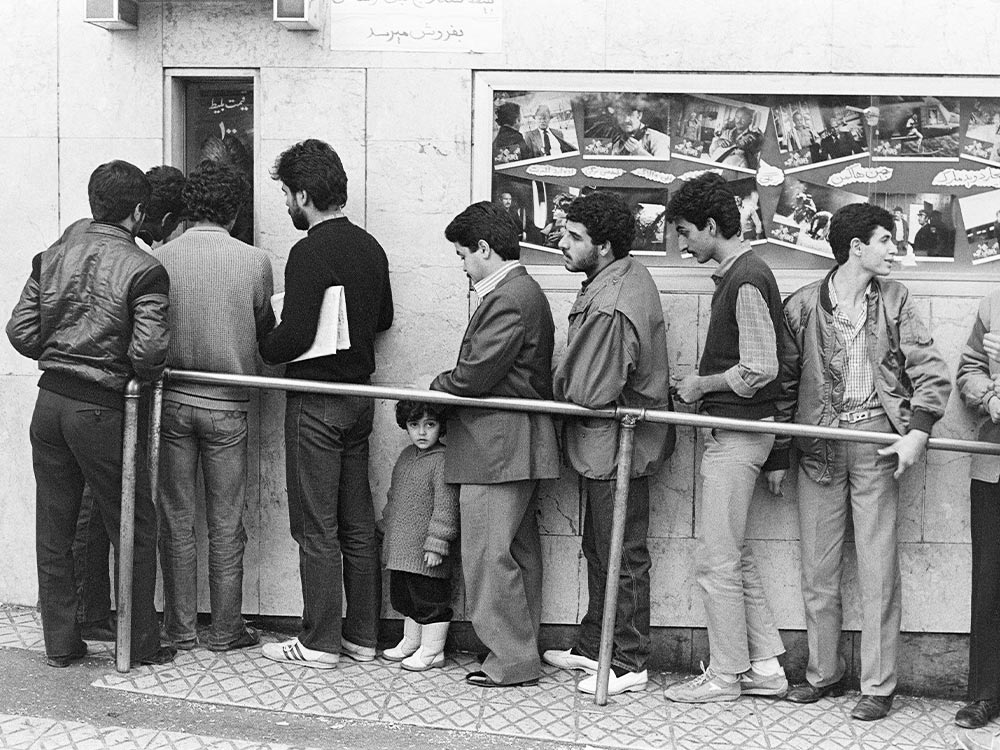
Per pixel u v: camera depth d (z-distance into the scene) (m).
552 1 4.66
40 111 4.82
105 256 4.18
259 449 4.84
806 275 4.68
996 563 4.23
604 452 4.37
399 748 3.91
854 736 4.15
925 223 4.68
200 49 4.76
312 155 4.43
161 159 4.80
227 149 4.92
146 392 4.49
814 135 4.68
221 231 4.56
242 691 4.30
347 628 4.71
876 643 4.34
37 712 4.05
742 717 4.28
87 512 4.65
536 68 4.68
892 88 4.61
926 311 4.67
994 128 4.65
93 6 4.60
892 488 4.34
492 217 4.32
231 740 3.89
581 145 4.72
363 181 4.75
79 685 4.28
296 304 4.36
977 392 4.23
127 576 4.34
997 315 4.29
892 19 4.59
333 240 4.42
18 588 4.98
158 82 4.77
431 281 4.75
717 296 4.29
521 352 4.32
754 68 4.63
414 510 4.54
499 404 4.27
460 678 4.54
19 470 4.91
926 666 4.69
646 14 4.64
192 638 4.68
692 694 4.40
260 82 4.75
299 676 4.47
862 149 4.67
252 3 4.73
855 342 4.33
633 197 4.73
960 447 4.18
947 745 4.09
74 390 4.21
